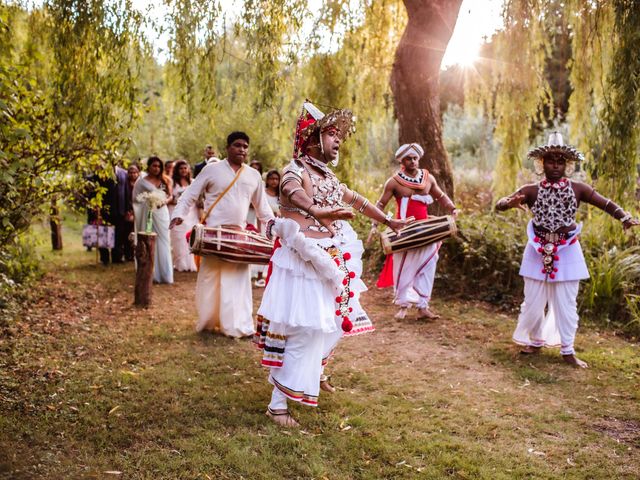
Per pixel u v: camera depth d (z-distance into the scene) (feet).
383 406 15.08
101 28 22.74
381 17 35.86
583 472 11.98
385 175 42.96
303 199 13.14
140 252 24.75
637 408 15.21
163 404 14.75
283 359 13.84
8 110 17.47
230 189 20.49
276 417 14.01
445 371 17.83
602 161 26.21
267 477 11.57
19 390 15.20
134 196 30.42
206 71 24.61
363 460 12.35
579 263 18.20
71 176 23.95
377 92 36.86
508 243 26.96
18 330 20.27
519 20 29.32
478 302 25.91
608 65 27.71
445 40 28.94
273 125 32.63
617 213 17.99
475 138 60.95
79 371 16.76
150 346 19.44
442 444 12.98
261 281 29.94
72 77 23.31
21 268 26.71
